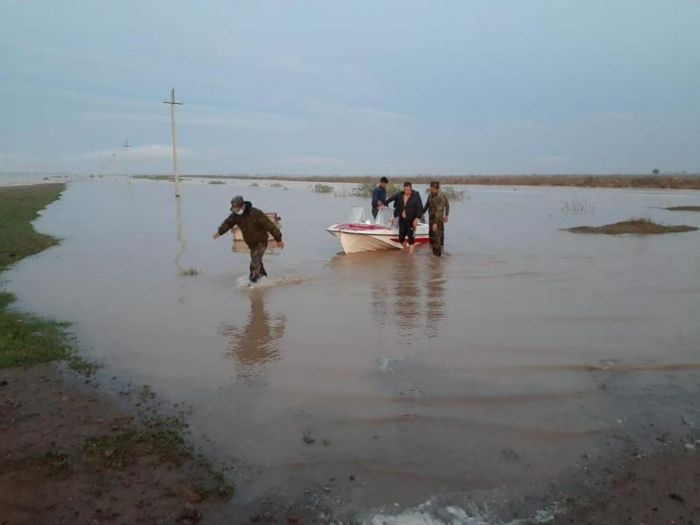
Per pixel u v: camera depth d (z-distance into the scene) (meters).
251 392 5.43
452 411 4.97
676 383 5.55
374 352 6.52
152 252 14.34
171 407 5.13
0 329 7.37
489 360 6.22
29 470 4.07
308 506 3.67
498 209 28.83
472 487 3.85
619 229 18.33
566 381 5.62
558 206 30.62
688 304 8.57
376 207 16.83
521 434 4.55
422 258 13.32
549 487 3.85
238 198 9.96
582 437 4.50
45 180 100.56
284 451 4.32
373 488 3.84
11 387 5.59
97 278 10.98
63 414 4.98
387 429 4.65
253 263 10.28
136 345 6.86
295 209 29.89
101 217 24.72
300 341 6.96
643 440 4.46
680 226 18.81
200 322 7.84
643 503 3.66
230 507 3.67
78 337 7.20
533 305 8.61
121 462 4.18
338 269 11.95
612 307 8.43
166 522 3.51
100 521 3.50
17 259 13.21
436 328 7.45
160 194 46.22
